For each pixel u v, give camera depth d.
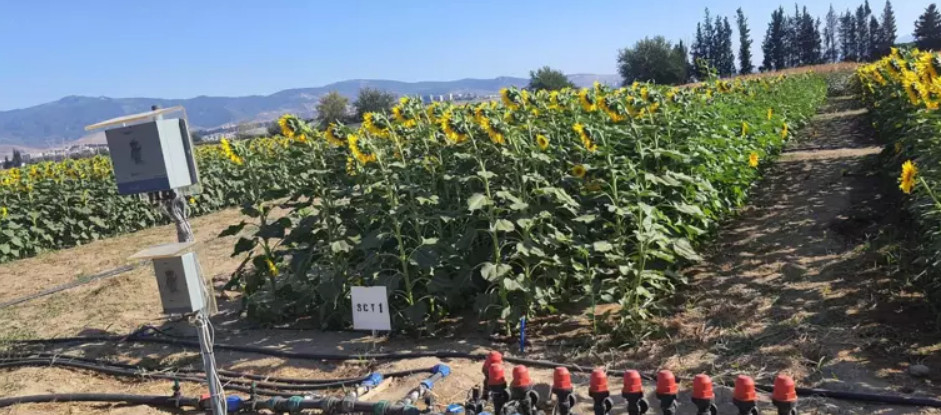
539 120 8.58
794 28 98.88
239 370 6.13
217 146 24.11
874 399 4.38
